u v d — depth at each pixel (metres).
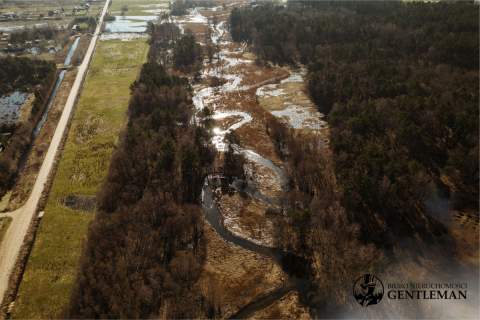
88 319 50.56
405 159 76.44
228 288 59.19
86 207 75.19
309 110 114.38
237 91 129.88
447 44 122.88
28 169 87.19
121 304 52.72
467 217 70.19
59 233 68.69
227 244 67.62
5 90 127.00
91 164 88.62
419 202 73.06
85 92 127.44
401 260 62.34
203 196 79.50
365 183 67.81
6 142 94.62
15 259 63.38
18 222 71.12
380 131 89.94
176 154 85.19
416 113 91.00
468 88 100.06
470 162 75.31
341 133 88.06
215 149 93.56
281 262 63.53
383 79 108.25
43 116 112.94
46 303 56.41
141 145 84.81
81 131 102.94
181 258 61.00
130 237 62.81
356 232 65.75
